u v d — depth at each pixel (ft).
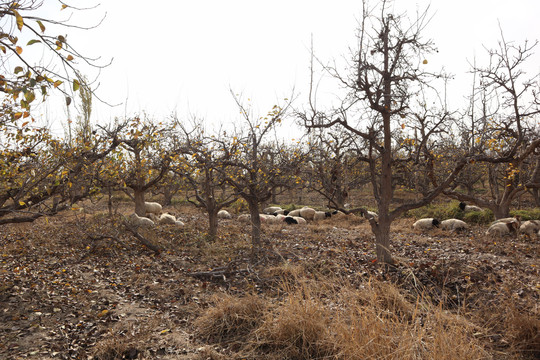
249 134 37.01
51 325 18.28
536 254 31.63
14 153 26.25
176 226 51.75
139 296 22.94
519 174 48.39
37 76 9.84
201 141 39.06
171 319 19.33
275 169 34.42
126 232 42.63
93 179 30.86
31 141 27.86
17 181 24.35
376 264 27.45
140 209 57.93
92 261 31.24
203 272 27.40
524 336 15.85
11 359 14.83
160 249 35.63
